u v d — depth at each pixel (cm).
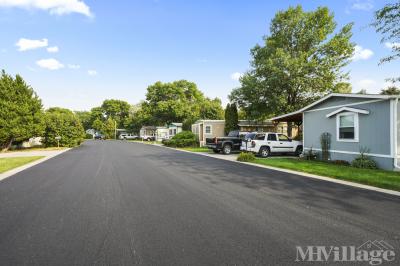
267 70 2612
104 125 7950
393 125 1088
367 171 1043
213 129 3058
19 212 552
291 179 924
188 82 6700
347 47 2611
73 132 3177
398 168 1070
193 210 558
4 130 2450
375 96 1133
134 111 8956
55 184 852
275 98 2511
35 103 2720
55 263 336
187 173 1072
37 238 415
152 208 574
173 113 5878
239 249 372
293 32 2770
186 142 3094
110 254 360
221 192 726
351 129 1305
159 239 409
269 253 360
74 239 411
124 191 743
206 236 419
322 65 2548
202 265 328
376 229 446
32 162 1517
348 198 654
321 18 2694
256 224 472
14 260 345
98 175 1030
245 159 1508
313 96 2714
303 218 504
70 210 564
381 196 673
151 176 1001
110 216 522
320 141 1516
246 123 2977
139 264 332
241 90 2739
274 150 1817
